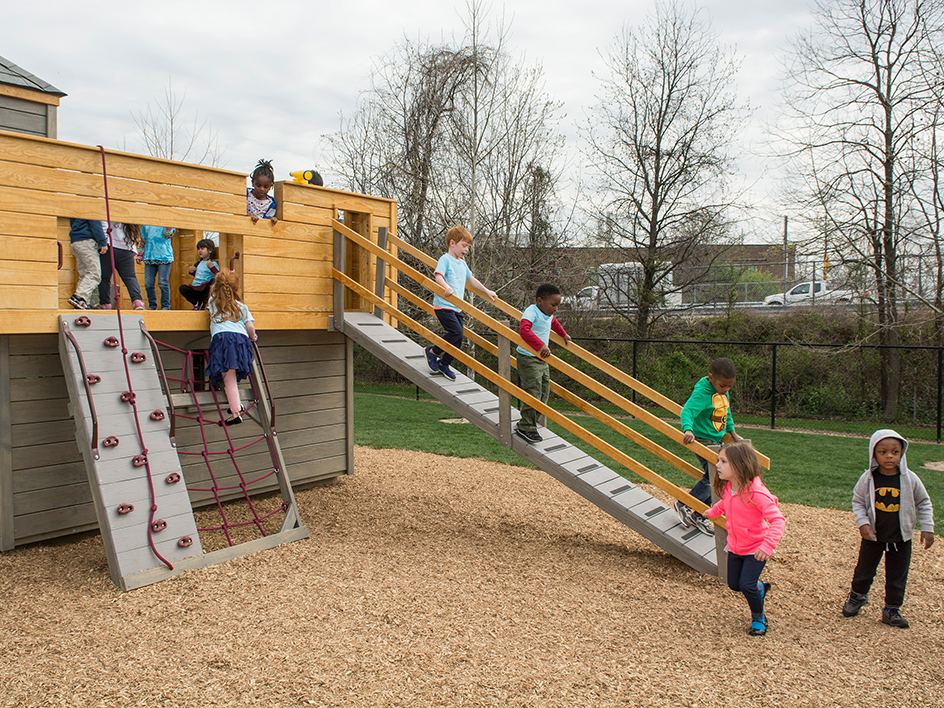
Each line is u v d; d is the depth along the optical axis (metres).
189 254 7.52
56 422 5.33
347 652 3.55
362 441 11.00
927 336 16.38
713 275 22.80
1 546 5.04
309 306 6.55
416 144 20.48
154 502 4.66
